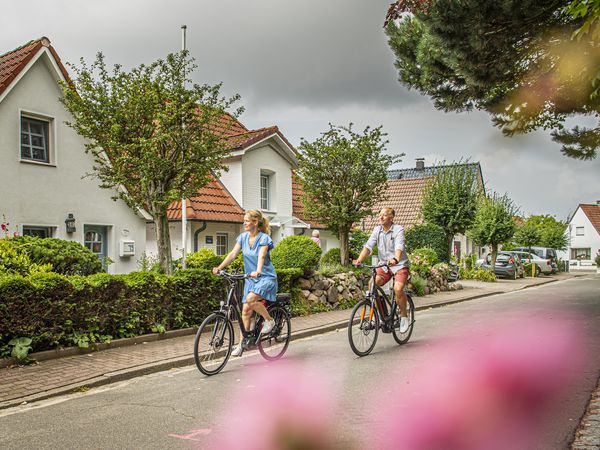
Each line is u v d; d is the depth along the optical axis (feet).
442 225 80.84
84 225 49.08
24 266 29.37
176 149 36.01
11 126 43.14
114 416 17.28
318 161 55.67
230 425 16.02
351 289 49.01
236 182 66.85
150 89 34.65
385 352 26.71
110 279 28.48
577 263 225.97
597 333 31.32
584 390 19.12
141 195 36.52
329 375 21.99
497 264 98.68
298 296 42.96
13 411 18.30
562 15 30.96
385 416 16.49
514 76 37.99
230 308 23.73
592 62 29.17
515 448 13.82
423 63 41.01
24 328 24.81
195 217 58.65
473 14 31.63
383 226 27.89
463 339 29.81
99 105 34.30
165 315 31.86
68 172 47.55
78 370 23.22
